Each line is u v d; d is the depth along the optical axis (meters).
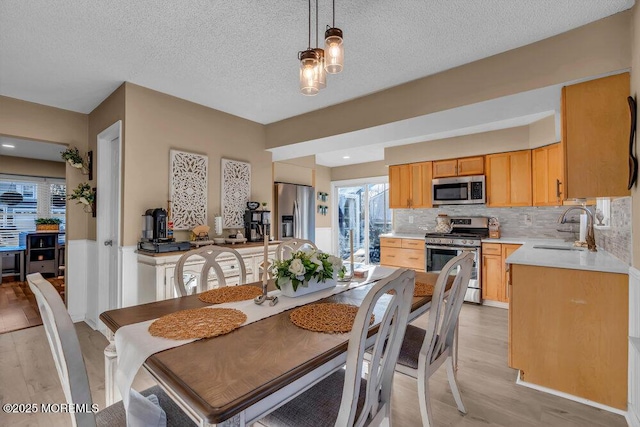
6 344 2.86
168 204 3.07
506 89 2.31
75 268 3.53
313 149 4.02
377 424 1.24
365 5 1.82
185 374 0.91
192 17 1.95
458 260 1.61
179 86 2.93
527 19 1.95
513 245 3.95
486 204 4.38
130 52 2.35
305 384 1.04
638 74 1.76
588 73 2.00
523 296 2.24
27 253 5.66
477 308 4.04
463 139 4.50
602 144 1.99
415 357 1.68
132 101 2.84
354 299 1.68
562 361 2.10
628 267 1.93
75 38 2.16
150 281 2.66
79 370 0.87
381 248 5.29
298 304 1.58
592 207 3.21
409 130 3.17
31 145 4.76
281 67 2.58
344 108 3.29
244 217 3.74
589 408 1.97
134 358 1.06
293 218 4.69
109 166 3.34
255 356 1.03
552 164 3.74
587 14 1.91
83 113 3.58
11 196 5.77
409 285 1.21
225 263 3.05
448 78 2.60
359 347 0.95
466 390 2.15
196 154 3.30
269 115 3.72
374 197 6.59
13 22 1.98
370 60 2.45
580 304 2.05
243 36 2.15
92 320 3.39
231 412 0.76
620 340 1.93
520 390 2.15
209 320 1.33
